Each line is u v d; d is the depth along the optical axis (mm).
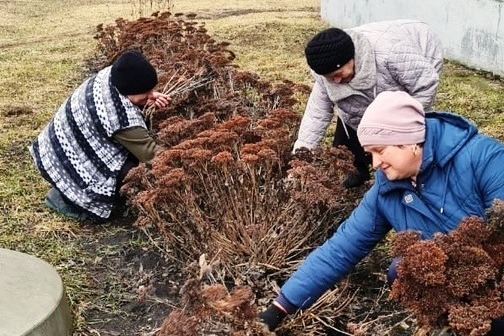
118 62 3828
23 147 5441
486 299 1955
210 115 3594
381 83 3340
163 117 4262
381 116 2213
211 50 5527
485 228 2012
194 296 2014
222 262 3107
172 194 3086
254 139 3402
